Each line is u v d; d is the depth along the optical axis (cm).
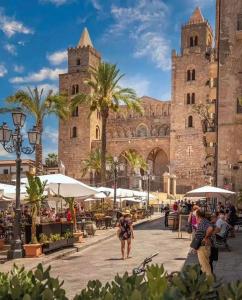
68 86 9638
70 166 9350
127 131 9700
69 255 1769
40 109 3762
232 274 1282
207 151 4362
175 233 2791
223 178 3581
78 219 2831
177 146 8706
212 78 4106
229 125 3622
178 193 8512
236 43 3666
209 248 1079
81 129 9331
